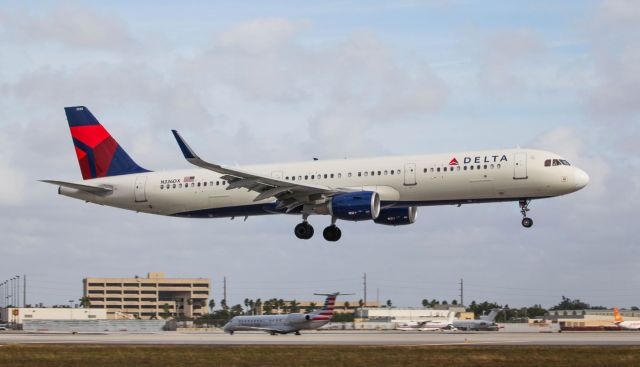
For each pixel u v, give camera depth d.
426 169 84.00
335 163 88.88
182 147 78.25
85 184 97.75
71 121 100.75
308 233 92.44
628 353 54.16
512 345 65.31
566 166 80.81
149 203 96.69
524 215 84.88
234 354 58.00
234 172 81.38
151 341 79.75
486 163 82.12
